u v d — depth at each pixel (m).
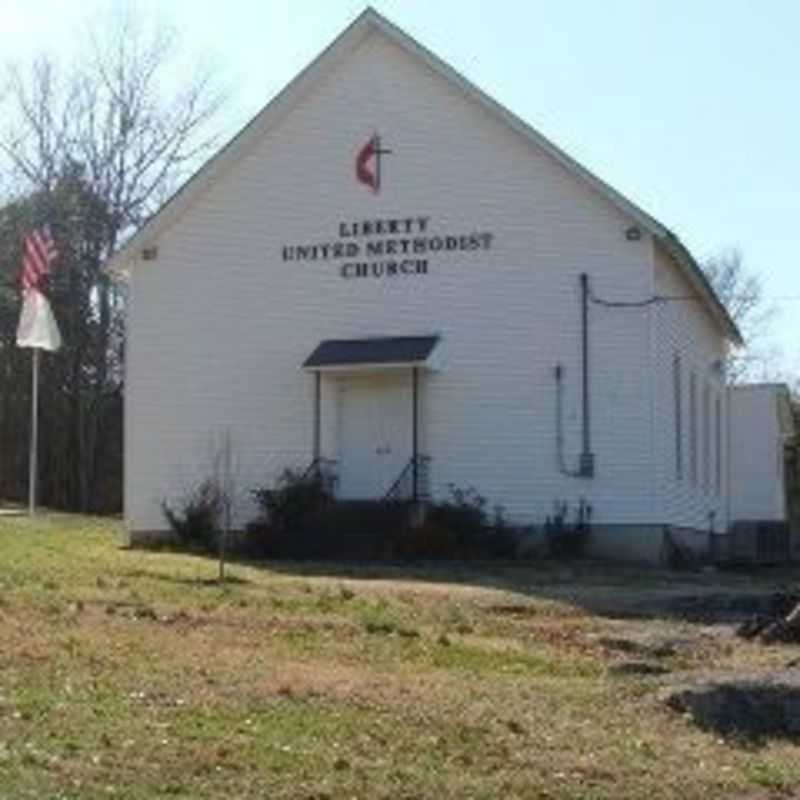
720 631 20.78
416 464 35.09
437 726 13.23
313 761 11.61
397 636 19.08
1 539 30.19
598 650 18.67
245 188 37.16
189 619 19.52
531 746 12.69
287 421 36.56
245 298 37.00
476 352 35.34
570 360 34.78
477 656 17.83
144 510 36.91
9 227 65.75
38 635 16.86
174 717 12.81
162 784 10.67
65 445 65.06
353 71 36.50
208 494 35.53
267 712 13.32
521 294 35.16
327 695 14.27
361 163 36.34
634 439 34.41
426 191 35.91
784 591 25.12
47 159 65.81
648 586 28.17
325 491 34.53
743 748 13.16
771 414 45.56
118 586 23.23
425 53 35.78
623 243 34.59
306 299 36.66
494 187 35.47
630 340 34.47
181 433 37.12
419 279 35.84
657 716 14.16
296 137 36.91
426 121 35.97
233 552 34.09
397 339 35.78
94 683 14.05
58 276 64.44
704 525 40.62
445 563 32.25
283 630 18.98
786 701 13.87
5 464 65.75
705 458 41.12
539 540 34.44
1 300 65.38
